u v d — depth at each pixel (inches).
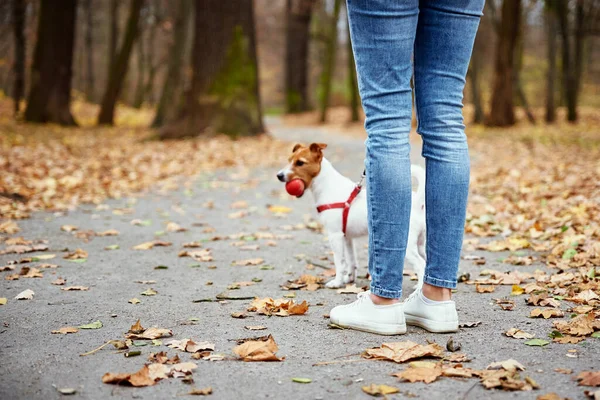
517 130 811.4
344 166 438.6
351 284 156.1
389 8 103.5
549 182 324.8
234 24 616.4
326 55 1289.4
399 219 107.8
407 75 106.7
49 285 154.8
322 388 86.5
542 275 155.9
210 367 95.6
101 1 1469.0
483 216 242.7
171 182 374.3
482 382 86.2
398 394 83.4
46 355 101.7
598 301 127.5
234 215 268.2
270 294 145.3
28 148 513.7
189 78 623.8
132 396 84.6
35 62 849.5
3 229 227.5
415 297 115.3
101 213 275.6
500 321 118.3
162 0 1332.4
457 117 109.4
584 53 1572.3
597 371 88.3
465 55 108.7
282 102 2477.9
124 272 170.6
